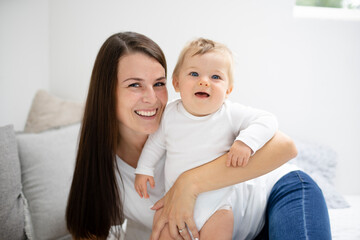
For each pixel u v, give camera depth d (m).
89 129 1.27
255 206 1.24
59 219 1.68
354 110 2.41
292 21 2.34
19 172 1.64
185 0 2.37
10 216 1.52
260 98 2.43
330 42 2.35
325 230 1.06
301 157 2.14
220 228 1.06
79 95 2.52
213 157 1.13
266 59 2.39
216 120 1.13
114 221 1.32
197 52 1.14
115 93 1.20
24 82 2.32
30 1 2.31
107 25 2.43
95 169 1.29
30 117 2.22
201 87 1.09
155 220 1.17
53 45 2.48
